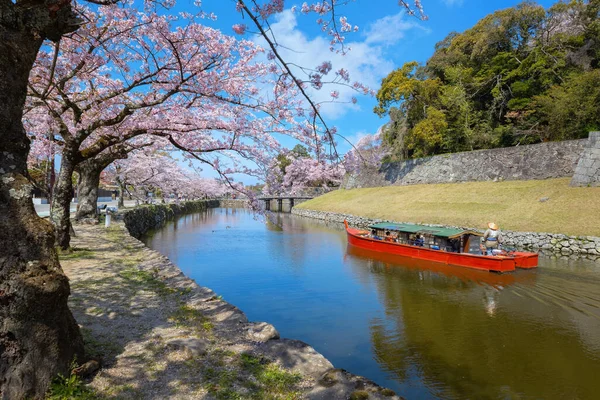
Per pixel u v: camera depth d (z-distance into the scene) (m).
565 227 17.19
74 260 9.47
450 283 11.77
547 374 6.08
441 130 31.58
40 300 2.91
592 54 26.78
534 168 24.88
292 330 8.23
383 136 41.59
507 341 7.33
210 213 50.19
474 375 6.11
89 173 17.83
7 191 2.97
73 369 3.23
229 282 12.66
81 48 8.15
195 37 6.98
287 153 8.65
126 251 11.24
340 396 3.21
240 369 3.70
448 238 14.76
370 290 11.38
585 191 19.59
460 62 34.09
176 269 8.62
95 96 8.20
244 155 8.91
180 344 4.15
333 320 8.82
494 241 13.68
